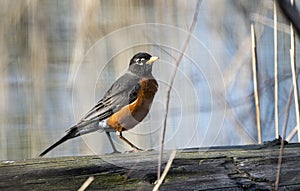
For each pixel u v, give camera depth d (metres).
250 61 10.63
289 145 6.05
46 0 11.80
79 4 11.27
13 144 11.37
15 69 11.88
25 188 5.14
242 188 5.45
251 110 10.47
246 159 5.52
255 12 11.30
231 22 11.48
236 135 10.02
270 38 11.47
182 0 11.42
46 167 5.21
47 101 11.27
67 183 5.20
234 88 10.41
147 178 5.33
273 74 11.07
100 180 5.26
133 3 11.20
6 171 5.16
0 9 12.01
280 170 5.48
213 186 5.39
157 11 11.23
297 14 3.34
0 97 11.72
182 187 5.34
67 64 11.41
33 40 11.80
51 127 11.29
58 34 11.57
